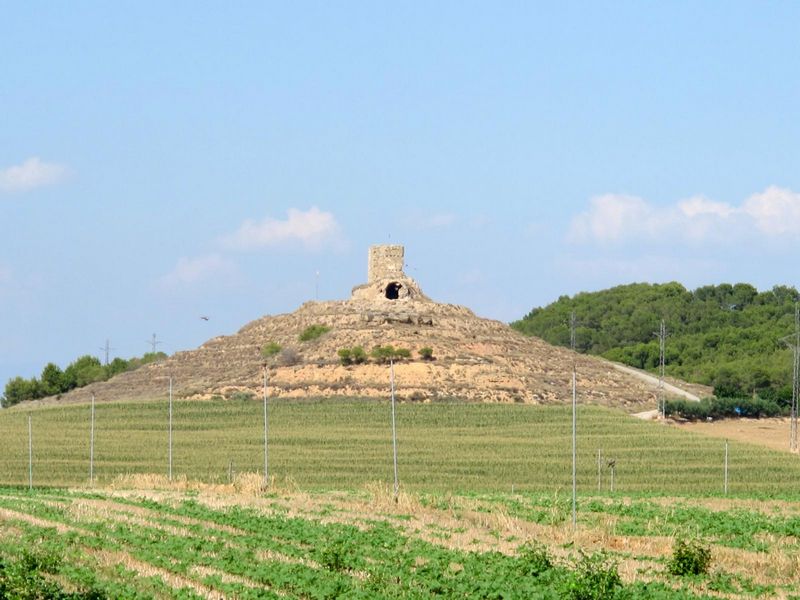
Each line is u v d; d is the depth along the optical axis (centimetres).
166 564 7150
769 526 9856
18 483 14988
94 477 15975
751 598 6800
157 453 18812
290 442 19975
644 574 7519
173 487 12525
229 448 19338
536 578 7050
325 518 9675
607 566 7494
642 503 11831
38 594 6288
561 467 17462
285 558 7500
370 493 11750
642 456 18588
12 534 8369
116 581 6675
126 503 10544
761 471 17138
